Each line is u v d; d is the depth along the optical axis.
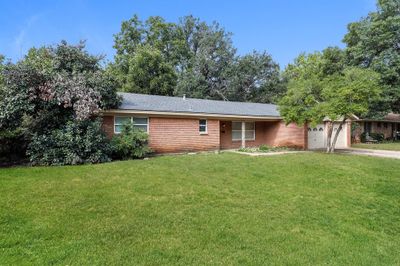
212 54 37.44
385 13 25.78
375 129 30.75
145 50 32.06
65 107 11.53
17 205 6.00
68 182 7.86
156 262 4.07
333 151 16.77
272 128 20.81
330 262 4.40
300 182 8.99
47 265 3.88
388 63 24.89
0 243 4.44
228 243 4.77
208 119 17.31
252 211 6.30
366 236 5.52
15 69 10.77
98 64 14.68
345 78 15.36
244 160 12.33
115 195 6.89
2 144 11.56
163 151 15.52
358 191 8.31
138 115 14.80
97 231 4.97
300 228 5.61
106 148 12.12
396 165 11.81
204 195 7.18
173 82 33.34
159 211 6.01
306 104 16.16
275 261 4.28
